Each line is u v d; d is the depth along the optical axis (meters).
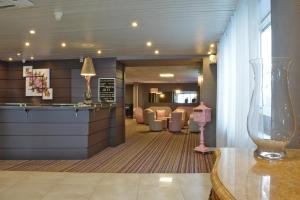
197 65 8.64
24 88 8.45
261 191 0.91
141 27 4.70
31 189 3.67
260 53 2.79
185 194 3.48
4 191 3.59
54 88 8.26
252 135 1.50
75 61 8.13
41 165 5.05
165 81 17.25
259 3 2.84
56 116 5.59
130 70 11.07
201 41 5.75
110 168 4.84
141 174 4.42
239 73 3.47
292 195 0.87
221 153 1.55
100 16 4.09
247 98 3.15
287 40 2.12
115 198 3.35
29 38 5.48
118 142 7.71
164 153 6.31
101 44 6.07
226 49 4.75
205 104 7.22
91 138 5.91
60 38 5.47
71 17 4.14
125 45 6.15
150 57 7.50
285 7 2.15
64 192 3.55
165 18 4.20
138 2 3.53
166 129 11.84
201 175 4.34
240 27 3.42
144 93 18.41
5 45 6.11
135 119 15.93
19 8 3.72
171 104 17.27
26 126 5.56
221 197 0.90
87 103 6.14
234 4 3.62
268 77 1.55
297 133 1.90
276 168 1.21
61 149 5.60
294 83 2.02
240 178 1.06
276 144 1.40
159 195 3.45
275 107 1.51
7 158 5.56
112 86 7.66
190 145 7.55
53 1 3.47
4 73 8.38
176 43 5.95
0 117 5.55
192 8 3.75
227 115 4.61
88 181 4.03
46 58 8.02
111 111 7.46
